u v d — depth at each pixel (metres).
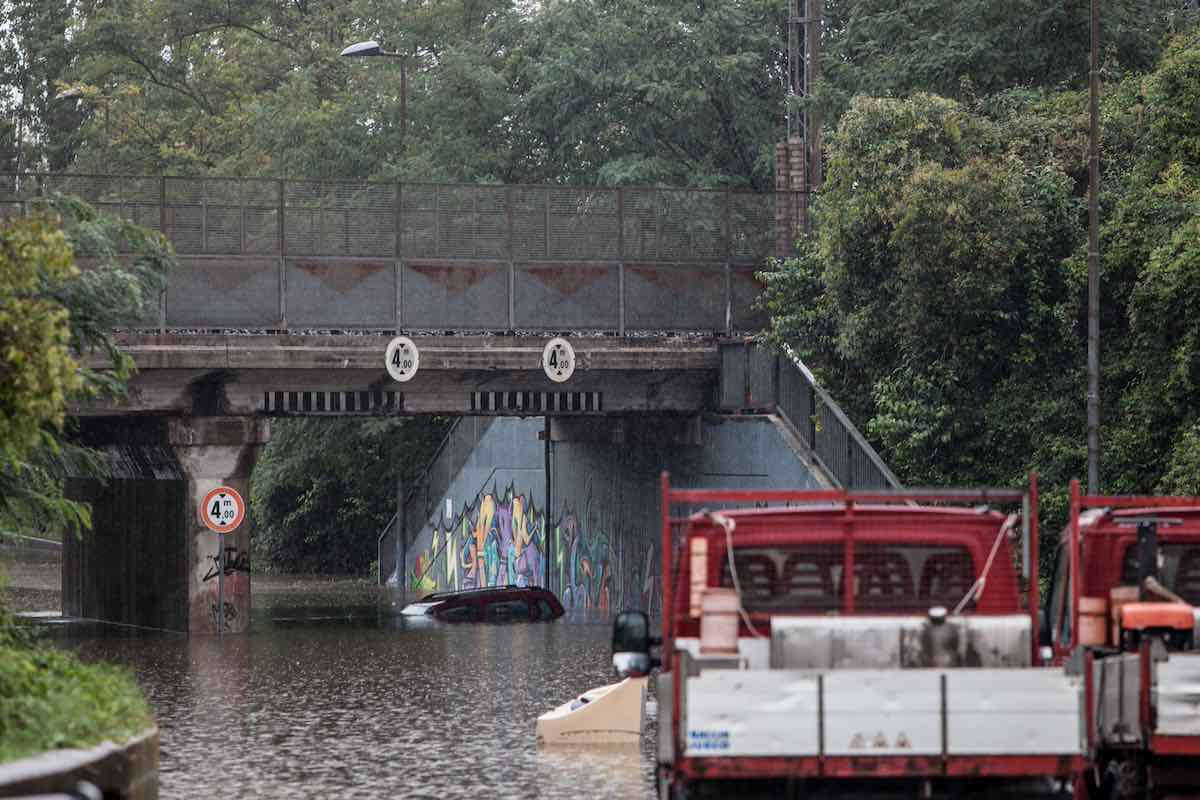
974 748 27.55
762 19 135.62
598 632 94.44
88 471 60.41
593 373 95.94
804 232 99.31
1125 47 105.56
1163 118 83.06
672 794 29.02
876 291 89.50
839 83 111.81
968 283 83.94
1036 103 94.88
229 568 92.69
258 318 90.81
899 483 80.12
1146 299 78.50
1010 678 27.66
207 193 90.19
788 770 27.34
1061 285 86.56
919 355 87.88
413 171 135.25
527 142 142.00
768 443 90.75
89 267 83.94
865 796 27.80
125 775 32.50
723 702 27.28
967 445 87.25
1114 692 31.84
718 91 130.25
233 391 91.06
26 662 36.78
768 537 30.50
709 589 30.05
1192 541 34.84
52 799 22.36
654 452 103.06
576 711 51.09
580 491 113.25
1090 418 72.75
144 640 88.88
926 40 106.12
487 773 45.44
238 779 44.88
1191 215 78.75
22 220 38.25
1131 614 33.25
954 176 83.56
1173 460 76.00
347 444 148.88
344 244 92.38
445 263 94.00
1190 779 31.64
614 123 134.50
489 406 96.31
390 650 83.31
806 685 27.41
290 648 84.25
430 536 139.12
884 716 27.47
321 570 161.38
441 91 142.75
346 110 146.88
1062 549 37.06
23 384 36.06
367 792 42.59
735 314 98.75
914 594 30.61
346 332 92.75
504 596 105.94
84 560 107.81
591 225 96.56
